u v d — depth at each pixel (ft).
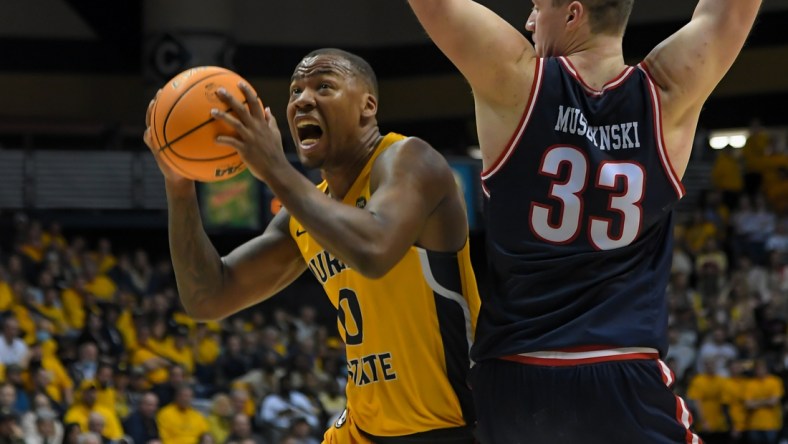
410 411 17.79
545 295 14.62
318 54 17.02
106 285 75.31
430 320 17.40
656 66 15.02
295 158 84.64
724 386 69.92
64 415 55.42
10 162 91.35
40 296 69.15
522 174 14.65
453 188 16.75
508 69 14.51
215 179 15.53
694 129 15.17
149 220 93.50
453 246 17.22
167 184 17.13
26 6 106.93
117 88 109.70
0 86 106.22
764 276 85.15
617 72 15.01
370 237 14.85
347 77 16.84
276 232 19.01
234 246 88.17
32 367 56.65
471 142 113.70
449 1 14.23
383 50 116.06
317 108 16.71
